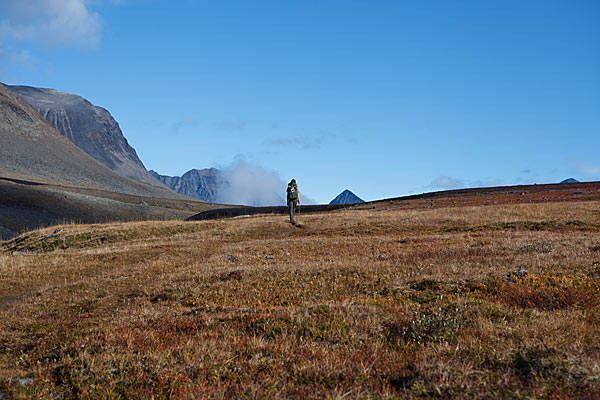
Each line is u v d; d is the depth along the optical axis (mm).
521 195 60188
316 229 36594
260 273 15844
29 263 21969
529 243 18656
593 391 4691
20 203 96562
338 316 8680
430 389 5109
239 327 8414
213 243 30531
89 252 26453
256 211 90625
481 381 5188
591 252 15469
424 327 7559
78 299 13898
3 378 6430
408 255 18312
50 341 8984
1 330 10375
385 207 58812
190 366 6281
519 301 9547
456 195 73312
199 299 12594
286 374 5922
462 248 19438
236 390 5453
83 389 5781
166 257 23719
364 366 6051
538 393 4777
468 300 9539
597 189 63438
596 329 7203
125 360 6527
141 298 13367
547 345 6160
